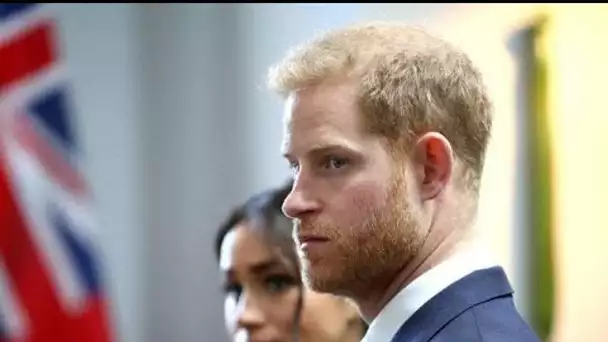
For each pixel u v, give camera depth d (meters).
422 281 1.99
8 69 6.03
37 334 5.93
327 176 1.97
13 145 5.99
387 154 1.95
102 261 6.21
